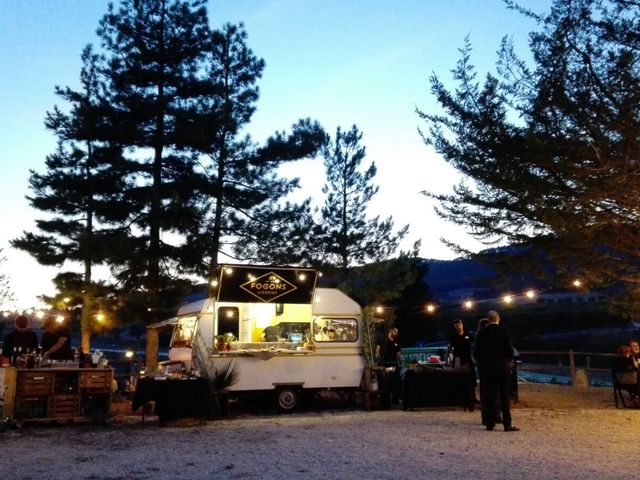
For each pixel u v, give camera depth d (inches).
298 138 922.1
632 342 570.3
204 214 852.0
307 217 944.9
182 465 296.0
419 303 1509.6
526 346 1723.7
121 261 781.9
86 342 837.8
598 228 451.8
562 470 280.5
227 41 948.0
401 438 370.6
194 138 832.9
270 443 357.7
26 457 316.8
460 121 468.4
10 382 420.8
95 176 867.4
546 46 419.5
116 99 856.3
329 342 544.1
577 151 414.3
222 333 546.3
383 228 1127.0
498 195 495.8
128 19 869.8
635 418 459.5
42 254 861.8
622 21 394.0
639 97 384.2
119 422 452.4
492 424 399.2
